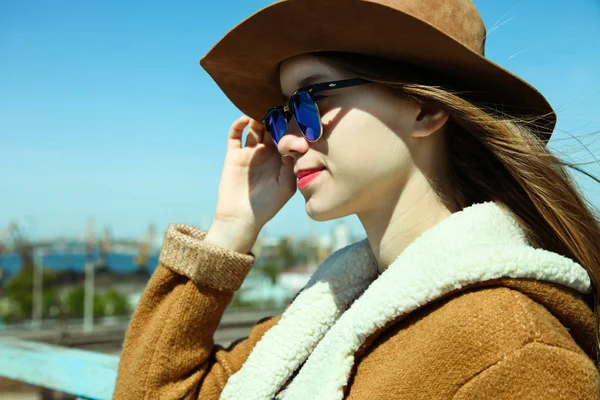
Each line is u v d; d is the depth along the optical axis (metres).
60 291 50.47
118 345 30.47
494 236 1.14
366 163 1.21
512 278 1.00
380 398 1.03
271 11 1.22
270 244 69.44
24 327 38.34
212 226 1.67
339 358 1.13
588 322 1.09
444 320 1.01
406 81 1.23
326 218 1.29
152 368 1.56
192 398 1.58
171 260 1.62
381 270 1.33
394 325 1.12
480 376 0.94
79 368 2.11
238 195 1.68
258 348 1.47
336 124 1.23
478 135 1.26
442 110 1.24
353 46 1.21
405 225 1.26
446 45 1.16
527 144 1.24
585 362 0.94
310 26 1.21
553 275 1.02
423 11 1.19
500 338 0.94
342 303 1.44
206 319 1.58
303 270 62.88
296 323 1.44
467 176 1.34
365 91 1.23
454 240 1.11
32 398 11.39
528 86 1.24
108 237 68.38
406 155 1.24
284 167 1.67
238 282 1.61
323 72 1.27
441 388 0.97
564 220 1.21
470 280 1.01
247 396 1.43
